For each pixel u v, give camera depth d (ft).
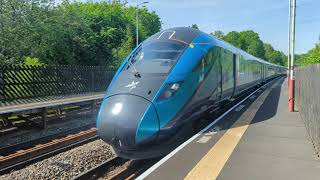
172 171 23.24
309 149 28.78
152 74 33.68
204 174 22.68
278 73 277.85
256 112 49.19
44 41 95.96
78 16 114.21
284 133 34.91
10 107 53.52
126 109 30.50
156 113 30.94
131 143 30.07
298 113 48.34
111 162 33.96
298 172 23.08
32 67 71.26
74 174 31.65
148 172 23.03
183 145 29.76
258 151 28.07
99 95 79.15
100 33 146.20
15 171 30.96
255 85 104.83
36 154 35.42
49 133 45.19
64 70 80.69
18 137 42.19
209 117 46.14
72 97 73.10
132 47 145.69
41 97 72.90
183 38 38.75
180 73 34.58
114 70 101.50
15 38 88.28
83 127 48.47
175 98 32.91
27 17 92.17
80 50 109.50
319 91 26.81
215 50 42.55
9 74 66.13
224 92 48.06
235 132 35.14
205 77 38.68
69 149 38.47
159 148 31.73
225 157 26.40
